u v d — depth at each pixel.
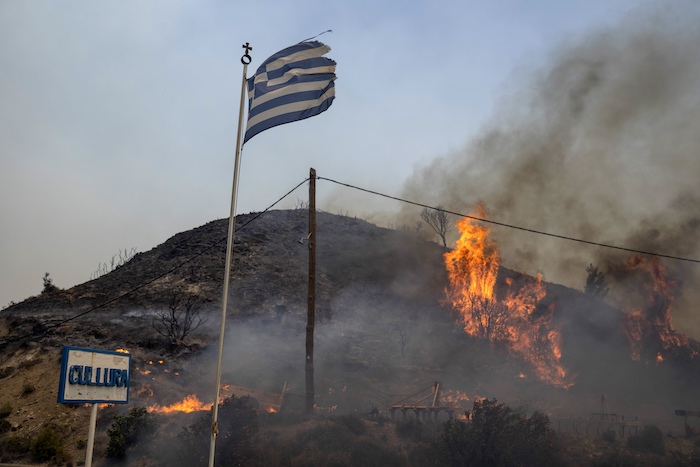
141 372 37.78
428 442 24.28
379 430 25.91
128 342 43.69
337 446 23.89
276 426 26.06
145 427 26.34
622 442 24.69
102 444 28.02
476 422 23.91
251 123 20.77
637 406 34.50
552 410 31.44
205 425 24.55
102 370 16.72
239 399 25.97
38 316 51.44
